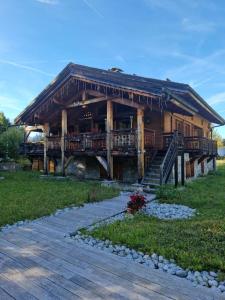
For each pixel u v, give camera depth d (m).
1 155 24.27
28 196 9.15
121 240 4.90
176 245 4.59
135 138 11.52
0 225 6.01
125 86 11.16
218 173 18.34
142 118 11.48
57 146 15.37
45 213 6.95
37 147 18.12
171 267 3.91
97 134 13.08
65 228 5.80
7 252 4.50
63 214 6.98
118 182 12.51
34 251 4.53
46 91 14.41
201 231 5.38
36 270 3.84
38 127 19.47
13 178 14.75
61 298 3.15
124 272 3.77
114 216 6.88
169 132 13.10
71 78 13.34
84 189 10.62
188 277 3.62
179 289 3.33
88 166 15.45
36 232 5.55
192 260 4.01
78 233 5.47
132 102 11.66
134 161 13.49
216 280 3.54
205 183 13.12
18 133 25.36
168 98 9.99
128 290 3.31
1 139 23.62
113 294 3.23
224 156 36.81
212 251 4.34
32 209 7.28
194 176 15.91
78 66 13.15
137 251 4.49
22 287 3.40
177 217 6.70
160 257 4.20
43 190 10.40
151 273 3.74
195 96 12.91
